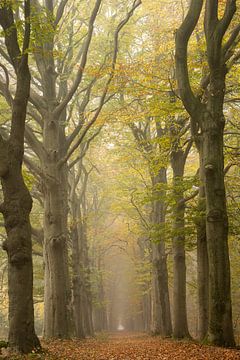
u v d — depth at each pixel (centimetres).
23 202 1080
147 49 2212
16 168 1084
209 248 1284
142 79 1712
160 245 2634
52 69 2070
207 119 1340
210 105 1349
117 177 3106
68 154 1933
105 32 2308
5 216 1073
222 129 1349
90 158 3231
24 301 1042
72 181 3098
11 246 1054
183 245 1956
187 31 1327
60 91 2317
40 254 2770
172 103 1614
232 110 2055
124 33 2203
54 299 1864
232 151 1827
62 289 1880
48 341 1706
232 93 2009
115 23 2269
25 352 1009
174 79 1677
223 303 1247
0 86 1711
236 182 2091
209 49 1341
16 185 1078
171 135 1788
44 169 1953
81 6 2223
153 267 2666
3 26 1101
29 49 1080
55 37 2000
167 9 2016
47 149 1978
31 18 1112
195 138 1588
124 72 1661
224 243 1279
